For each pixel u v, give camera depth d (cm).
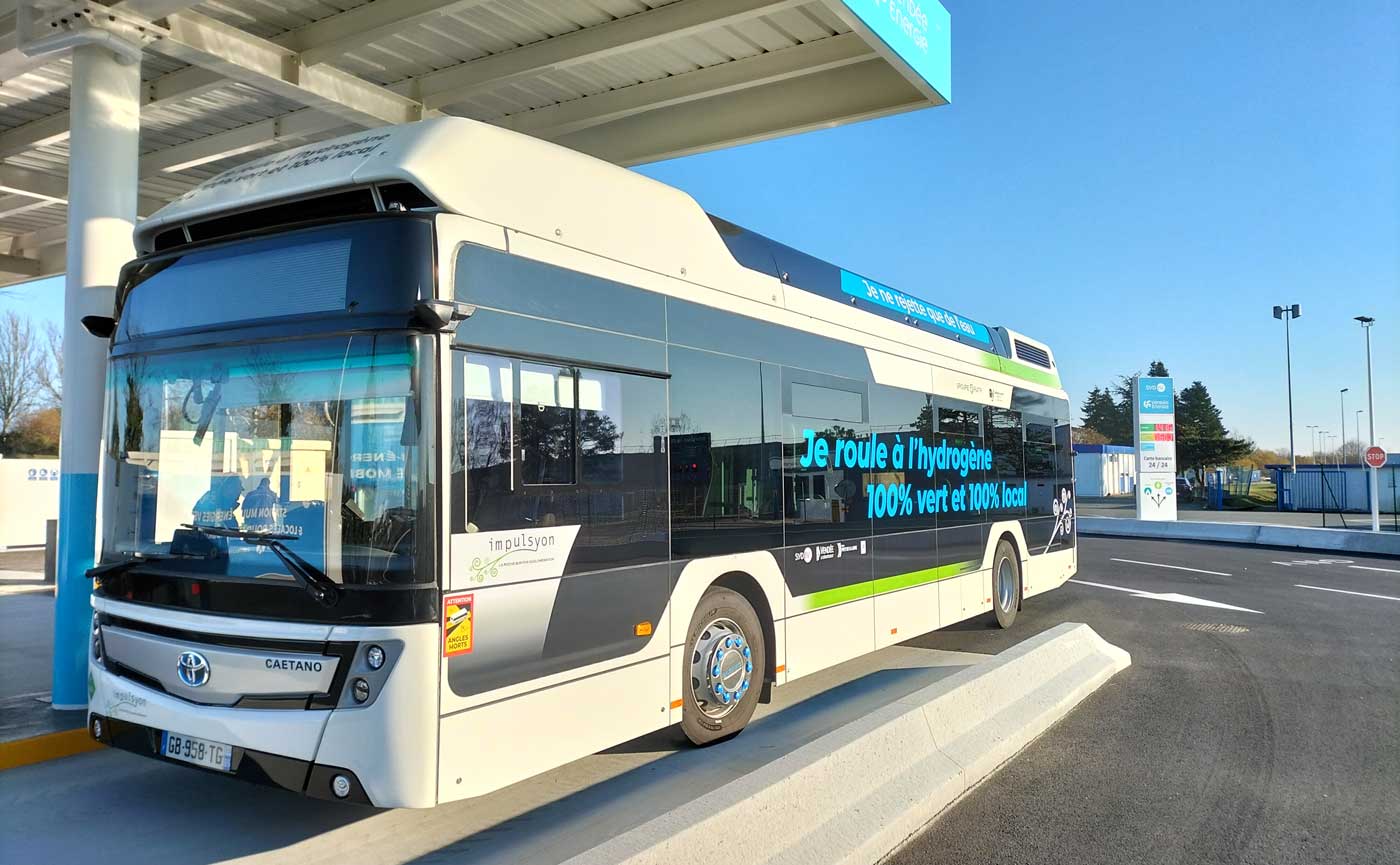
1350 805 509
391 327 399
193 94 924
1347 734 646
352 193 437
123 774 543
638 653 512
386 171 420
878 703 724
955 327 1017
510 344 442
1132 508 4369
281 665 396
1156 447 3073
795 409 688
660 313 557
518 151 476
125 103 702
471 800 504
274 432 418
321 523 400
